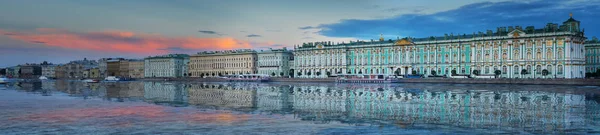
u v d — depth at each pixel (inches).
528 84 4662.9
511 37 5452.8
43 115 1893.5
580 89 3676.2
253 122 1651.1
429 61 6210.6
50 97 3083.2
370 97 2913.4
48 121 1705.2
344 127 1524.4
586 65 6338.6
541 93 3211.1
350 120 1704.0
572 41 5108.3
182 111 2034.9
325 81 6422.2
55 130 1501.0
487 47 5684.1
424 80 5516.7
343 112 1980.8
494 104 2338.8
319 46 7450.8
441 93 3304.6
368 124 1593.3
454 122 1636.3
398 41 6481.3
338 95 3154.5
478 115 1844.2
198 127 1540.4
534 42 5300.2
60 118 1790.1
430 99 2704.2
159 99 2859.3
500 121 1657.2
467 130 1449.3
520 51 5403.5
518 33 5398.6
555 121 1648.6
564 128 1481.3
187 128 1520.7
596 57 6254.9
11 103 2518.5
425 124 1585.9
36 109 2151.8
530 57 5334.6
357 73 6998.0
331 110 2069.4
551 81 4505.4
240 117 1800.0
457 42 5925.2
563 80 4411.9
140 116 1843.0
